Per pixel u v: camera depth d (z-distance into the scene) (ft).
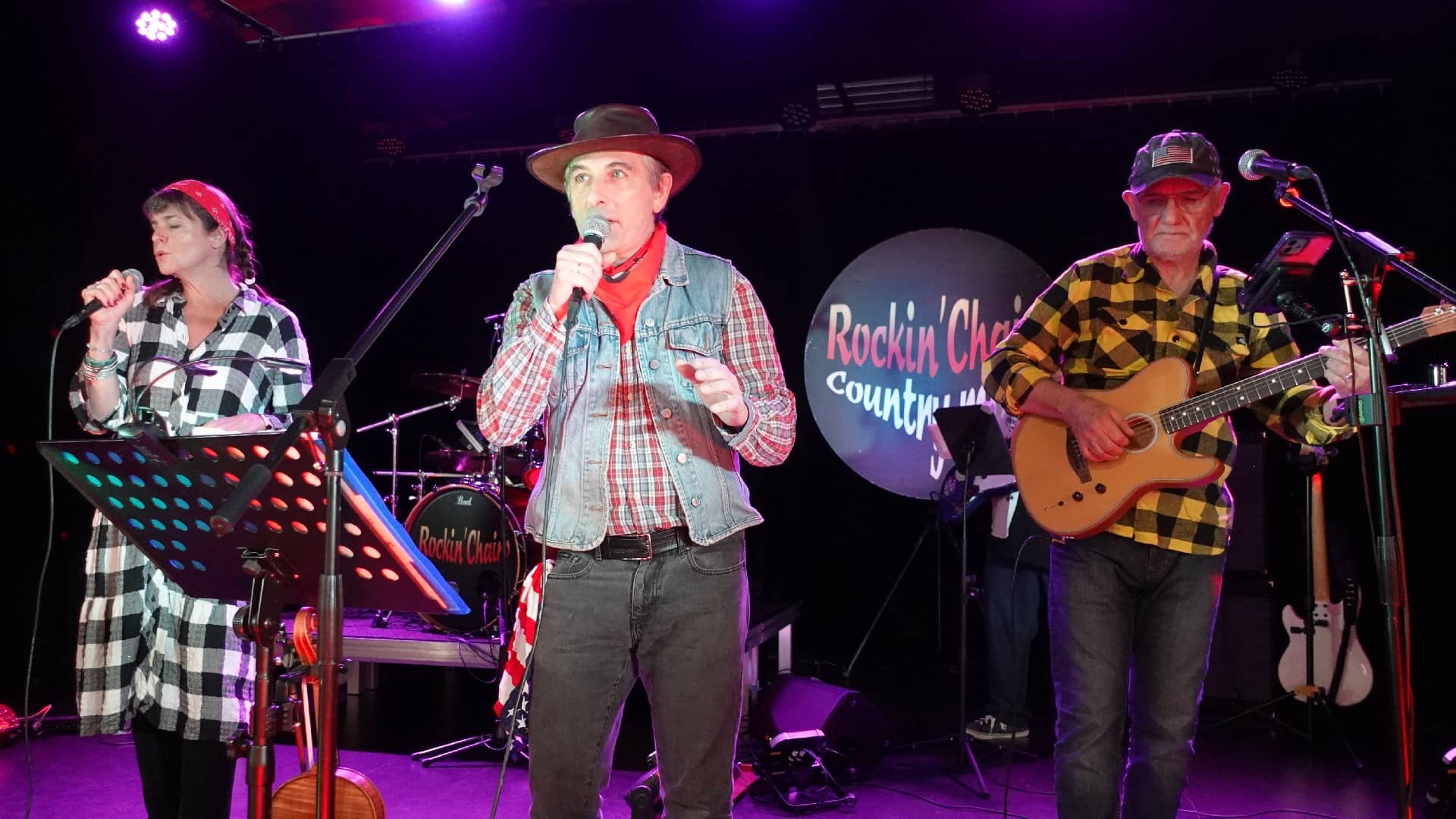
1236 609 15.43
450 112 19.88
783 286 20.51
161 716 7.23
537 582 10.67
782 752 11.43
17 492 16.72
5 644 16.69
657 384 6.28
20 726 13.48
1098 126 18.67
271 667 6.15
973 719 15.28
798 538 21.21
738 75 18.20
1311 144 17.46
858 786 12.03
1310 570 14.58
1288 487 16.39
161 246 7.55
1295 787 12.04
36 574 16.81
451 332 22.34
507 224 21.88
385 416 22.59
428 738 14.06
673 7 17.83
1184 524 7.24
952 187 19.62
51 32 16.37
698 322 6.44
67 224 16.87
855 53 17.63
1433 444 17.16
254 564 5.98
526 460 16.21
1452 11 15.43
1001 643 14.02
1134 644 7.65
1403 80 16.51
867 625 20.81
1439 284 6.20
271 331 7.82
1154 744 7.16
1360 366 6.85
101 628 7.31
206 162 18.86
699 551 6.14
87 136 17.01
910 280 18.11
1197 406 7.30
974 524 20.34
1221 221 17.97
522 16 18.39
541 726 6.17
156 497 5.88
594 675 6.15
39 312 16.69
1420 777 12.39
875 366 18.10
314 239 21.39
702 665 6.08
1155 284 7.72
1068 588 7.49
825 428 18.19
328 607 5.23
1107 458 7.38
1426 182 16.21
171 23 17.67
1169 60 17.35
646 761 12.90
